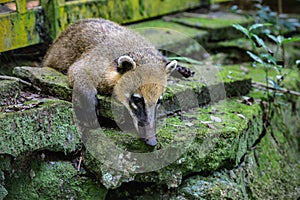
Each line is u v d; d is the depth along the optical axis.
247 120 6.59
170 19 9.77
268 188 6.83
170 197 5.87
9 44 6.84
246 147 6.66
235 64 9.25
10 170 5.57
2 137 5.14
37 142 5.43
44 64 7.11
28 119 5.32
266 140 7.39
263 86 7.89
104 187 5.79
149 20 9.52
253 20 9.98
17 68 6.32
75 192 5.70
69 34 6.89
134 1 8.90
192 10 10.39
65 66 6.75
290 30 10.21
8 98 5.68
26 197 5.68
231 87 7.36
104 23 6.90
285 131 8.00
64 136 5.62
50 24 7.44
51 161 5.72
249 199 6.52
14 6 6.95
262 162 7.05
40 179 5.67
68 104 5.64
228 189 6.02
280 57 9.32
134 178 5.72
